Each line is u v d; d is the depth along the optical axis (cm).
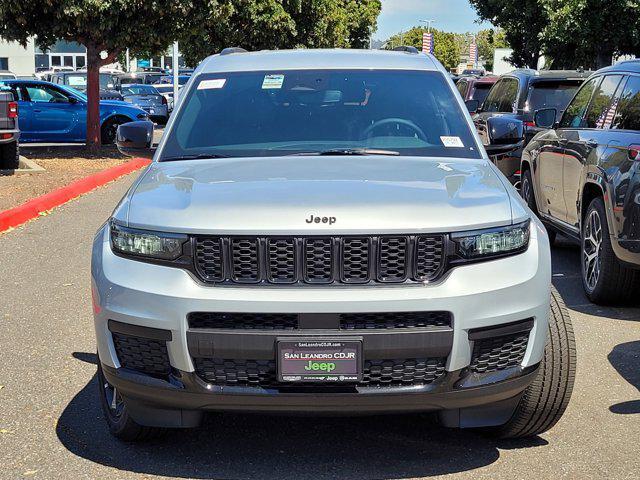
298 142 466
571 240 991
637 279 655
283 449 416
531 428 407
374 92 500
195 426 377
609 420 451
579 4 2122
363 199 362
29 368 533
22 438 429
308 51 563
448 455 408
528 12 2577
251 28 2767
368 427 441
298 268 349
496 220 363
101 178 1473
